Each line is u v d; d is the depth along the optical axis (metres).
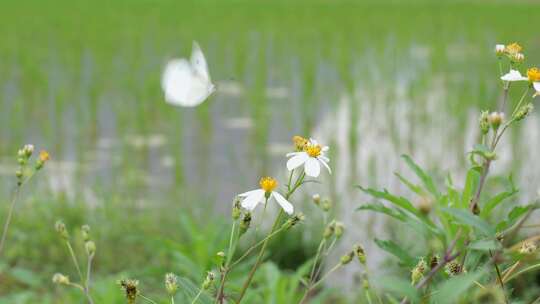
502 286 1.95
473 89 11.05
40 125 9.09
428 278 1.81
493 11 22.61
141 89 11.05
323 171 7.41
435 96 10.70
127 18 19.95
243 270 4.12
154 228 5.91
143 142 8.45
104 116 9.68
